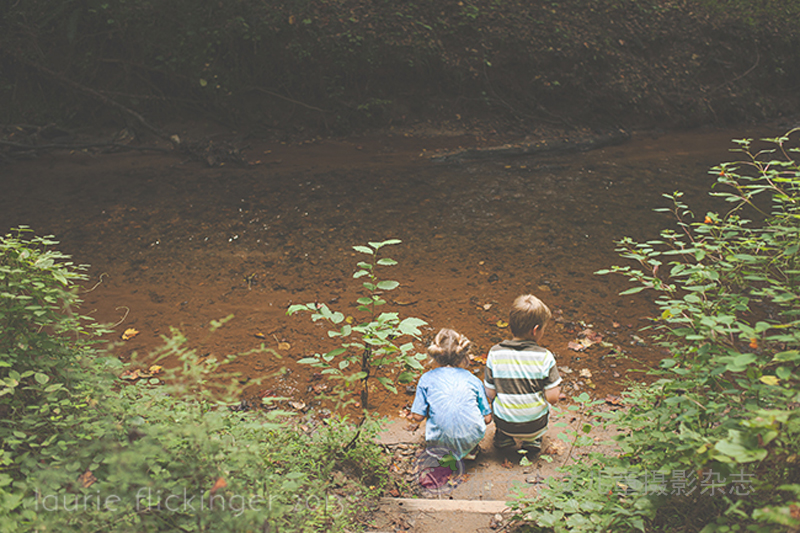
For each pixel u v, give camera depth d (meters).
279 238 6.61
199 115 9.59
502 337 4.96
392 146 9.33
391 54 9.89
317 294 5.61
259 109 9.68
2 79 9.21
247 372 4.45
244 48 9.57
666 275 5.85
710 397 2.37
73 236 6.52
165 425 2.64
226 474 2.39
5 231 6.52
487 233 6.75
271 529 2.34
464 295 5.58
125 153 8.81
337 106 9.77
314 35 9.70
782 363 2.30
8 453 2.31
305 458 3.12
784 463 2.07
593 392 4.25
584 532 2.46
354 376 3.05
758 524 1.91
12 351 2.72
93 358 3.20
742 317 4.80
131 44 9.45
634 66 10.85
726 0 12.28
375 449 3.49
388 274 5.95
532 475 3.44
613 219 7.07
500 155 8.93
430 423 3.43
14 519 2.02
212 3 9.61
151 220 6.92
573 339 4.90
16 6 9.16
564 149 9.22
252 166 8.48
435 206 7.39
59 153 8.70
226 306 5.39
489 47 10.31
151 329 5.00
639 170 8.56
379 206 7.37
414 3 10.47
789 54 11.76
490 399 3.60
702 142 9.97
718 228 2.81
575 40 10.58
